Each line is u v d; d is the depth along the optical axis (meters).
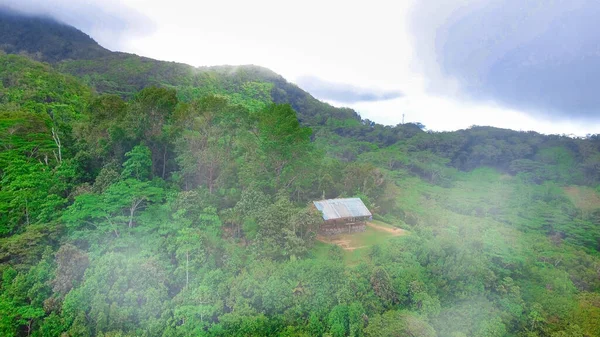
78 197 37.50
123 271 32.41
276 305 33.38
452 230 53.22
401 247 44.00
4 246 34.66
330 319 33.25
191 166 47.84
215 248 37.06
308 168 54.50
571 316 41.66
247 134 52.53
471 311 38.00
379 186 63.62
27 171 43.56
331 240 46.66
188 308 31.06
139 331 30.19
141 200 39.03
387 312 34.94
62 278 31.69
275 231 39.28
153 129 51.69
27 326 32.16
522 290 44.03
